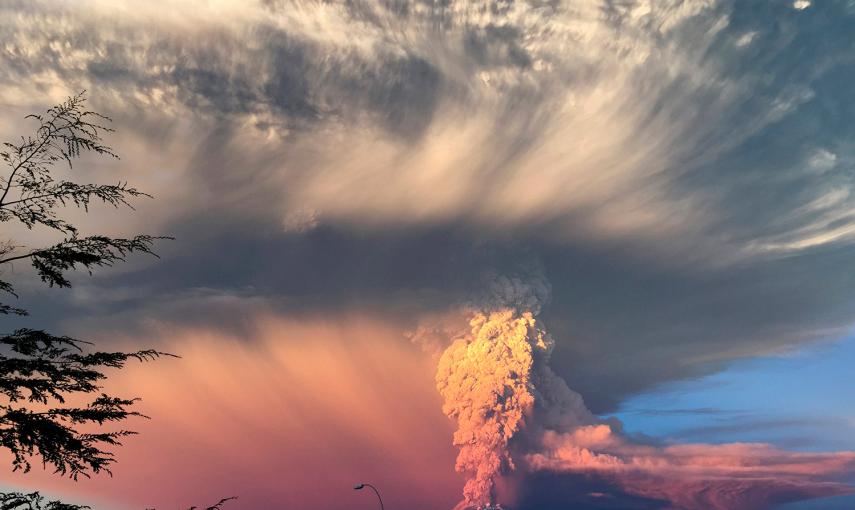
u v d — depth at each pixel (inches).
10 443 446.6
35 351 466.6
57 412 468.4
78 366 478.6
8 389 453.4
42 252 467.2
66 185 474.6
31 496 447.8
